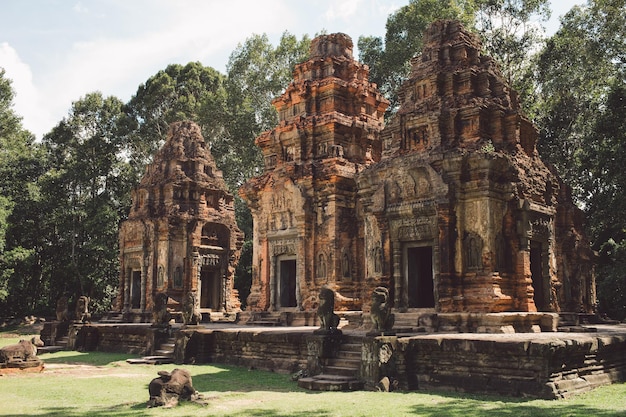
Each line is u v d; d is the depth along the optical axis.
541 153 42.66
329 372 18.14
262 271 32.84
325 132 31.92
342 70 34.00
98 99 58.81
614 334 18.53
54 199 53.41
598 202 37.03
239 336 22.95
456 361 16.25
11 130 58.53
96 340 30.91
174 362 24.16
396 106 50.34
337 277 29.38
